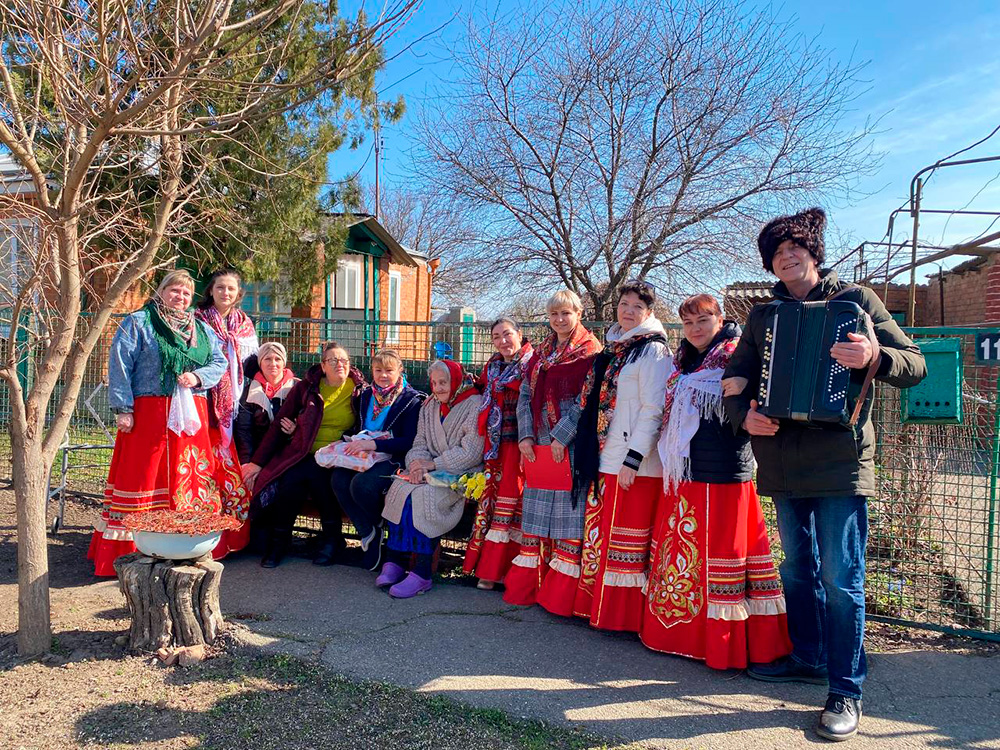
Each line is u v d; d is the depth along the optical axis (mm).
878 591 4316
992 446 3928
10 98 3145
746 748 2760
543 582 4219
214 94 4086
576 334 4145
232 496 4762
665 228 11672
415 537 4402
